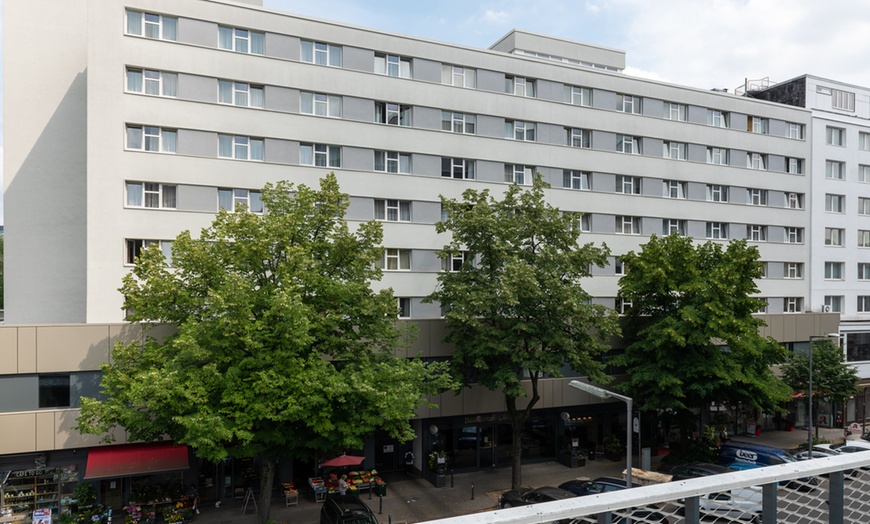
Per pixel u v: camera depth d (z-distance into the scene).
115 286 27.73
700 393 29.48
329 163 32.25
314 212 23.52
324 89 31.92
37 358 24.17
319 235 23.95
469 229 27.62
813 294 46.56
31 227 30.94
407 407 21.69
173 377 18.88
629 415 21.83
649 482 25.12
